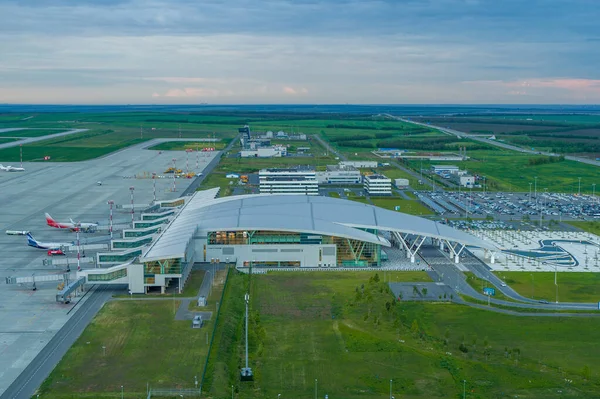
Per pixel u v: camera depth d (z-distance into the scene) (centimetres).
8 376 10188
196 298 14312
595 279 16562
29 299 14088
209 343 11600
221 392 9719
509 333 12488
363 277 16475
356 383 10144
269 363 10900
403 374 10494
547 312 13825
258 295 14812
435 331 12556
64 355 11031
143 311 13388
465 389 9950
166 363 10731
